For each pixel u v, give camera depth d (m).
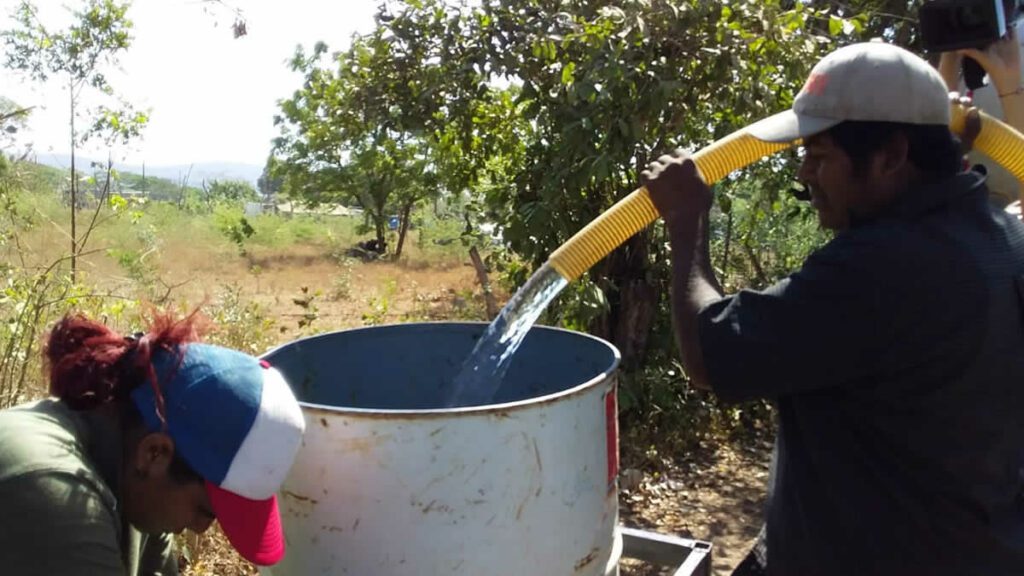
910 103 1.45
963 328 1.41
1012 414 1.49
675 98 4.35
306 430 1.67
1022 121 2.35
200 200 23.22
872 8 5.27
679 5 4.15
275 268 15.55
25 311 3.54
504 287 5.54
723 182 5.12
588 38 4.15
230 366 1.40
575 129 4.21
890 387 1.46
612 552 1.98
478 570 1.64
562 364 2.31
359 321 9.04
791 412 1.66
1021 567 1.55
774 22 4.21
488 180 5.44
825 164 1.54
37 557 1.24
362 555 1.66
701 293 1.57
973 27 2.31
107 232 7.75
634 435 4.68
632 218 1.75
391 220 19.20
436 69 4.96
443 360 2.46
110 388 1.38
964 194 1.49
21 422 1.32
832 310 1.42
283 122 16.95
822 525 1.59
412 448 1.61
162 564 1.85
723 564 3.58
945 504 1.49
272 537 1.43
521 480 1.65
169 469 1.37
